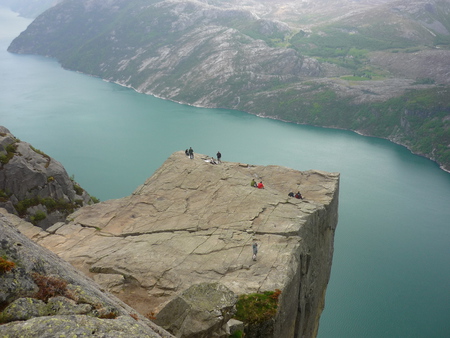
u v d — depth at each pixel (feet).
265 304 100.89
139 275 114.32
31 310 42.55
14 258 49.26
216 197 169.68
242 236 138.10
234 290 105.19
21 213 213.66
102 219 160.97
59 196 235.40
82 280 60.95
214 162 207.51
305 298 146.51
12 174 217.77
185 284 110.01
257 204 160.76
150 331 45.93
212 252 129.08
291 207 159.63
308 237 150.61
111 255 127.24
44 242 143.02
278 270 116.37
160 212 163.02
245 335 96.43
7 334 36.40
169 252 129.29
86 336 38.58
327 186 188.24
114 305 54.80
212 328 77.51
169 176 193.57
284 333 115.03
